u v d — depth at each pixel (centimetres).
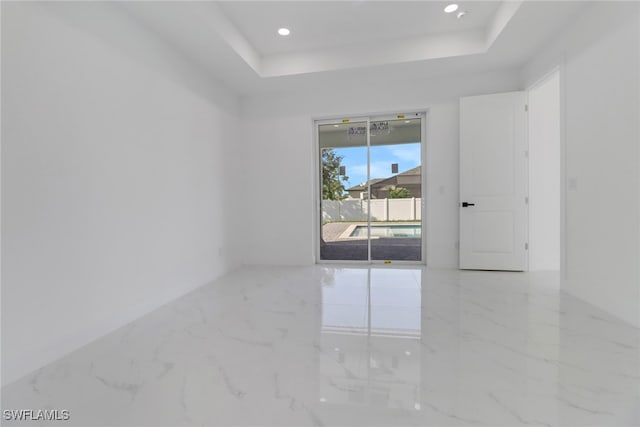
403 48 356
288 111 447
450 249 411
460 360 176
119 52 240
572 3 253
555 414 130
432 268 414
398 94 416
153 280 273
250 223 464
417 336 208
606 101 239
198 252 345
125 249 243
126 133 246
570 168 282
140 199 260
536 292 301
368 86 423
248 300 292
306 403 141
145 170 266
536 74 342
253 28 328
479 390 148
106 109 228
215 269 380
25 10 174
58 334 190
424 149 432
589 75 257
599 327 216
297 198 449
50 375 169
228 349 194
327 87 431
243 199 462
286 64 385
